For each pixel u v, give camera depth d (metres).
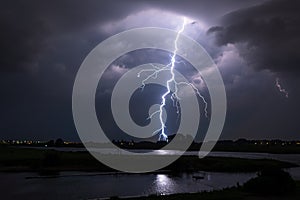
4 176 57.22
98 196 37.62
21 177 56.00
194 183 50.31
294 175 58.16
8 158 76.94
